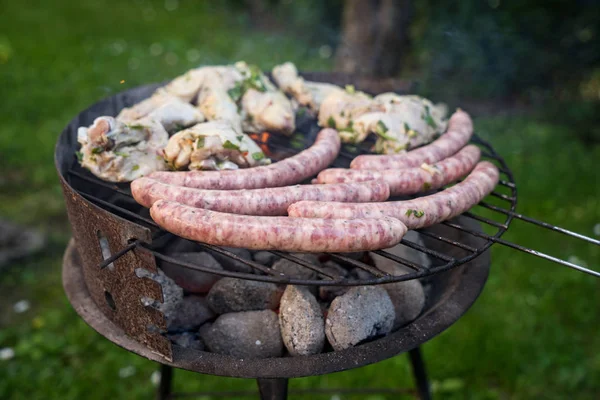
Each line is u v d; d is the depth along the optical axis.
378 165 2.10
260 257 2.16
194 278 2.10
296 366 1.64
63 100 5.81
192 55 6.74
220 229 1.57
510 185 2.20
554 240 4.10
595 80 5.83
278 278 1.50
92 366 3.24
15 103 5.69
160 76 6.15
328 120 2.54
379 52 4.81
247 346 1.89
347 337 1.80
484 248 1.75
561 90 5.88
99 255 1.73
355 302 1.86
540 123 5.59
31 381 3.10
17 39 7.23
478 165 2.18
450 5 5.80
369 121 2.38
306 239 1.58
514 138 5.28
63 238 4.18
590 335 3.45
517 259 3.94
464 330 3.45
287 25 7.78
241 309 2.01
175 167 2.09
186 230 1.60
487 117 5.64
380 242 1.62
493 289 3.71
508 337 3.39
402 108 2.44
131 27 7.79
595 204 4.44
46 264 3.97
